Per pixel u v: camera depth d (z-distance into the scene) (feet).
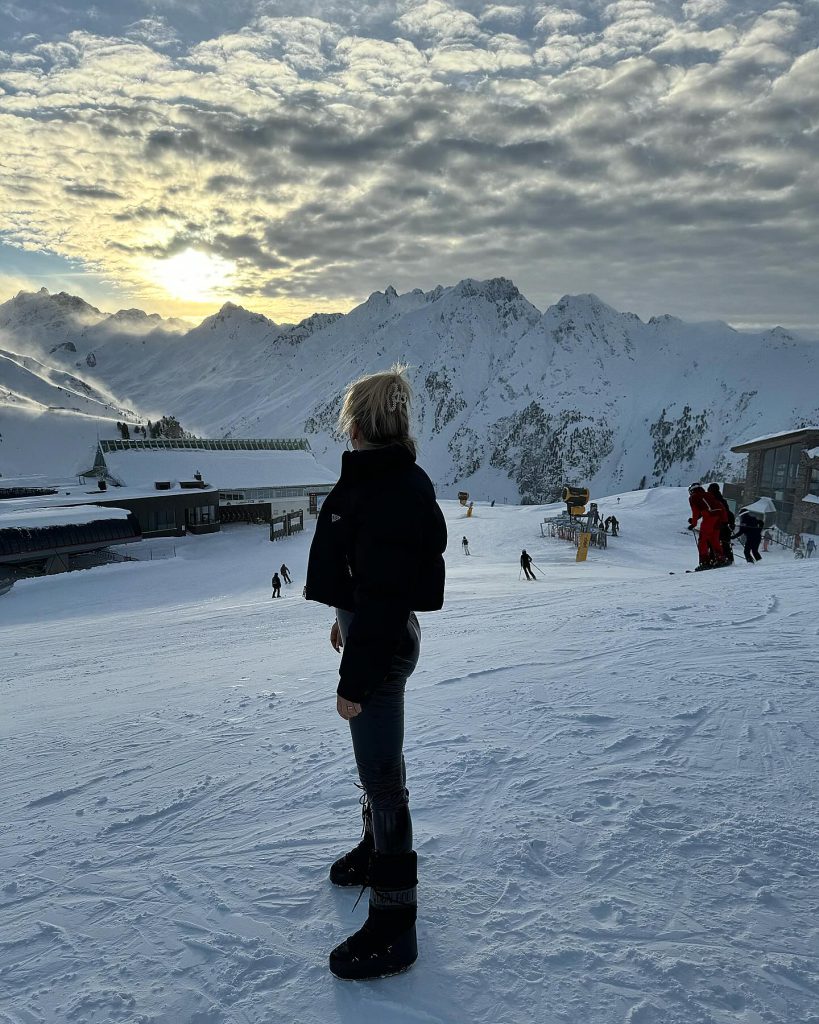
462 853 7.25
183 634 44.60
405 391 5.81
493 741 10.83
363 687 5.39
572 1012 4.91
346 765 10.46
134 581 131.75
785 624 19.42
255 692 17.13
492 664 16.71
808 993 5.07
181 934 6.14
